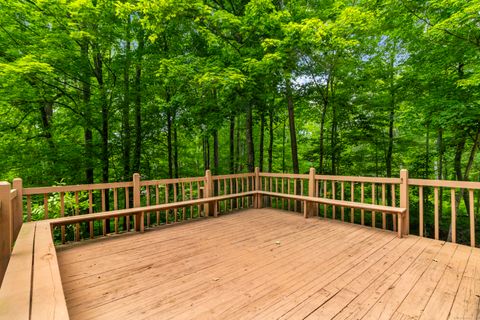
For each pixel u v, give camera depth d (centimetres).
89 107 695
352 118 838
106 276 256
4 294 146
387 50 778
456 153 767
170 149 916
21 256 210
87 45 662
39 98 631
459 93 550
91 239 374
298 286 238
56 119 794
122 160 840
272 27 563
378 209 403
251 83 597
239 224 460
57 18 580
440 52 554
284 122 1145
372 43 752
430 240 372
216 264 288
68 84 686
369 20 523
